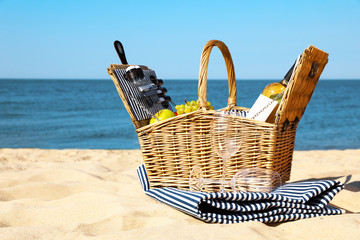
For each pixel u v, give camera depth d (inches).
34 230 70.9
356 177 118.9
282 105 82.6
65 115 662.5
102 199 95.3
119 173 139.9
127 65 104.6
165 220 76.2
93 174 132.3
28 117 619.5
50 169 133.0
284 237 67.4
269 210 78.6
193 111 90.7
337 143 348.2
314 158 185.0
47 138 382.9
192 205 75.0
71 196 99.0
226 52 103.0
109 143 354.0
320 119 581.9
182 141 91.4
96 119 592.7
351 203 94.6
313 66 85.4
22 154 201.3
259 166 87.4
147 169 96.3
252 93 1648.6
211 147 89.0
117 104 944.3
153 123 92.8
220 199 77.9
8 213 83.6
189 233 66.1
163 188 93.2
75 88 2123.5
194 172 90.4
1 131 435.2
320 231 68.6
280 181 89.8
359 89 2020.2
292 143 100.6
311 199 82.7
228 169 88.8
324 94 1398.9
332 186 83.4
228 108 112.3
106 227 74.8
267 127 85.0
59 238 66.9
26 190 105.6
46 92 1596.9
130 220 77.1
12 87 2140.7
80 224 74.5
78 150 219.9
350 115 650.2
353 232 65.9
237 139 84.4
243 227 68.3
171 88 2405.3
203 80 88.3
